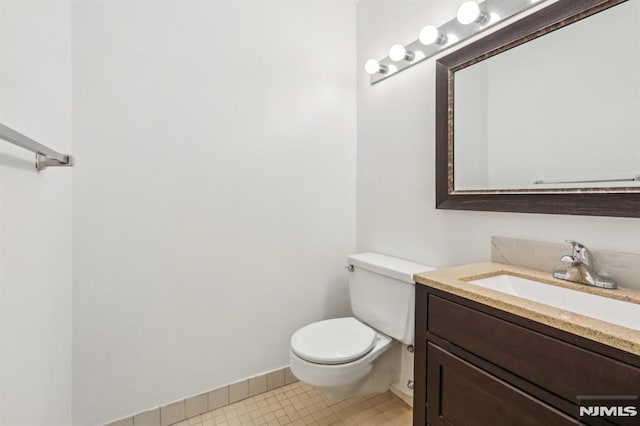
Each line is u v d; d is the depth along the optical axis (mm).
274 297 1772
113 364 1378
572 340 690
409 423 1499
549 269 1083
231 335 1649
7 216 712
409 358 1576
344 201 2008
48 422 1004
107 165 1345
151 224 1442
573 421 688
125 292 1395
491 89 1251
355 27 2029
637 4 888
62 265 1163
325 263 1942
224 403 1630
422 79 1562
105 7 1328
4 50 704
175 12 1477
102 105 1327
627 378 606
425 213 1557
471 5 1217
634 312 822
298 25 1813
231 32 1616
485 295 881
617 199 905
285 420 1523
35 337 889
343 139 1992
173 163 1484
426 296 1087
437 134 1444
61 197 1148
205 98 1553
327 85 1921
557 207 1040
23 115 813
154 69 1432
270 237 1751
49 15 1022
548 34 1077
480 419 898
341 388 1341
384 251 1818
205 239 1570
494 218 1260
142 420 1438
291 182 1812
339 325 1586
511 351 813
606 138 952
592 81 978
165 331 1485
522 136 1160
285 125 1783
